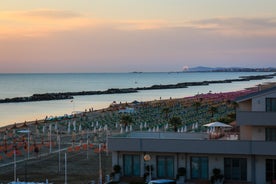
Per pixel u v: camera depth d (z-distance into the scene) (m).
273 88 51.53
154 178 52.88
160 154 53.31
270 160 50.38
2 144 89.75
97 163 69.81
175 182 47.53
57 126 117.12
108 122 122.88
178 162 52.78
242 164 51.34
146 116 136.12
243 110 53.47
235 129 63.88
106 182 52.72
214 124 59.16
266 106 51.94
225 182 50.91
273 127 51.38
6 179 59.03
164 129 103.19
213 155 51.84
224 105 161.50
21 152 80.06
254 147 50.06
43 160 72.94
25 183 49.62
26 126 124.12
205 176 52.25
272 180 50.12
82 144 87.38
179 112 147.38
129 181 52.69
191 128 104.38
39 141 93.94
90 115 147.88
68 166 67.69
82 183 55.84
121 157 54.59
